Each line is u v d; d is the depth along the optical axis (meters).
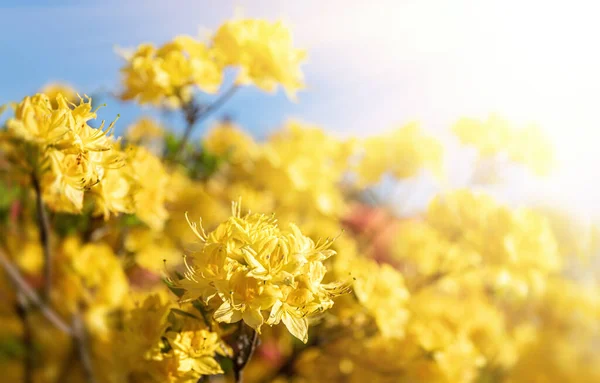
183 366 0.58
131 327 0.62
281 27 0.88
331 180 1.18
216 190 1.15
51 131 0.59
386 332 0.76
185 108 0.83
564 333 1.35
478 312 1.05
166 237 0.92
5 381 0.87
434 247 1.05
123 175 0.68
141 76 0.80
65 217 0.83
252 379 0.89
